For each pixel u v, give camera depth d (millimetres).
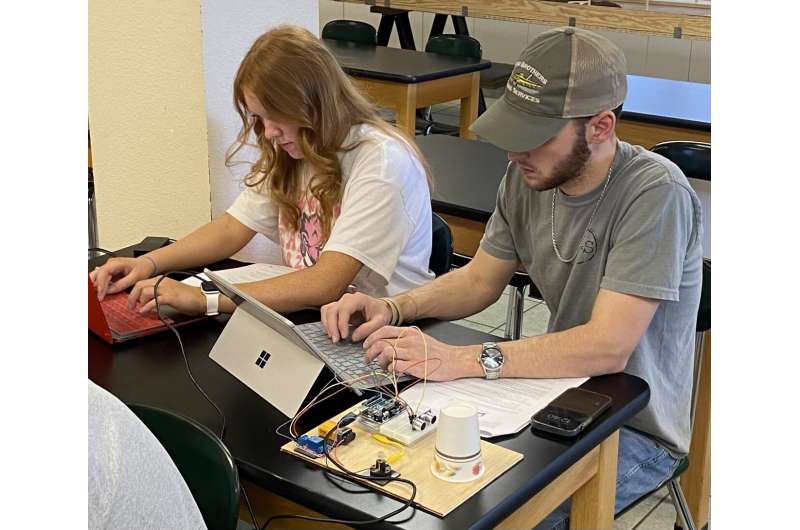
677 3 5406
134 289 1840
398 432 1301
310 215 2064
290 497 1226
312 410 1433
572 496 1509
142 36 2299
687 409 1767
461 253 2578
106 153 2508
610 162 1629
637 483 1693
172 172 2387
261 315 1540
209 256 2146
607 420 1394
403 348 1520
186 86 2271
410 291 1824
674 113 3639
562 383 1521
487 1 5816
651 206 1567
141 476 822
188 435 1284
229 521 1219
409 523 1121
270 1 2314
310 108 1889
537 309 3760
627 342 1548
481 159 3006
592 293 1698
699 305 1841
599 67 1542
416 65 4586
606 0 5574
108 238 2607
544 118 1549
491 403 1431
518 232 1832
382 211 1924
